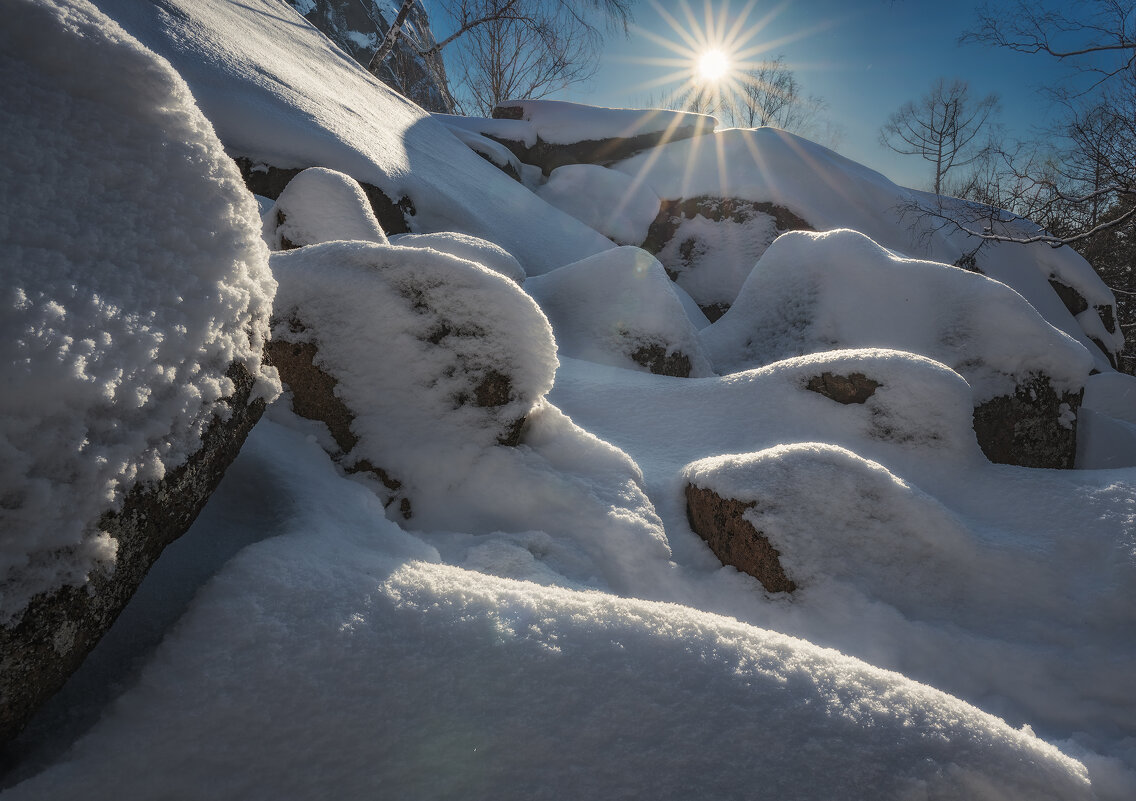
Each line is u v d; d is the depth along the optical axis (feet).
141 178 4.78
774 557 10.55
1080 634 9.96
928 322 20.98
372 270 11.05
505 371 11.02
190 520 5.15
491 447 10.87
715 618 5.69
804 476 11.29
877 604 10.18
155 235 4.73
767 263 24.93
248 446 8.73
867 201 47.03
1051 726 8.68
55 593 3.82
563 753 4.23
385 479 10.37
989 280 20.94
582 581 9.65
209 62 29.12
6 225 4.02
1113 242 66.28
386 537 7.66
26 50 4.65
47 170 4.37
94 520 4.00
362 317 10.81
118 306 4.26
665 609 5.64
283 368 10.68
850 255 22.91
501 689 4.59
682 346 21.22
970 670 9.50
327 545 6.44
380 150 31.76
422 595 5.49
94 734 4.18
